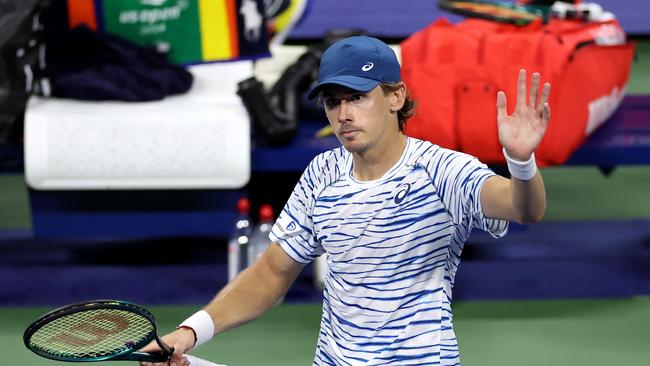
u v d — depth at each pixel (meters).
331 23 33.66
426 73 19.08
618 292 20.34
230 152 19.28
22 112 19.41
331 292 10.52
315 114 21.36
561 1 22.11
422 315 10.13
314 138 20.53
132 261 21.52
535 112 8.88
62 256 21.72
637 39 35.94
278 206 21.73
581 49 19.14
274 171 21.33
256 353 18.41
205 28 21.06
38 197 19.98
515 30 20.14
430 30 19.77
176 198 20.06
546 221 23.28
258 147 19.92
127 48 20.84
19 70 19.23
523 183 8.95
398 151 10.10
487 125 18.88
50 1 19.77
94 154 19.23
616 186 26.03
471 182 9.57
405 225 9.97
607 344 18.64
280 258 10.98
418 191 9.95
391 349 10.23
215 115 19.48
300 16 23.97
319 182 10.45
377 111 9.84
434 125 19.08
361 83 9.70
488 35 19.25
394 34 33.69
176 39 21.16
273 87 20.50
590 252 21.66
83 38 20.66
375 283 10.16
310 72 20.75
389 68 9.85
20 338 18.80
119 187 19.45
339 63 9.81
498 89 18.81
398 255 10.04
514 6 20.58
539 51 18.86
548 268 21.03
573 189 25.86
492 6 20.61
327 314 10.69
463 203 9.68
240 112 19.72
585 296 20.27
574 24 20.89
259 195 21.67
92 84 19.91
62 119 19.30
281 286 11.11
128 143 19.25
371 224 10.07
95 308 9.79
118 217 20.17
